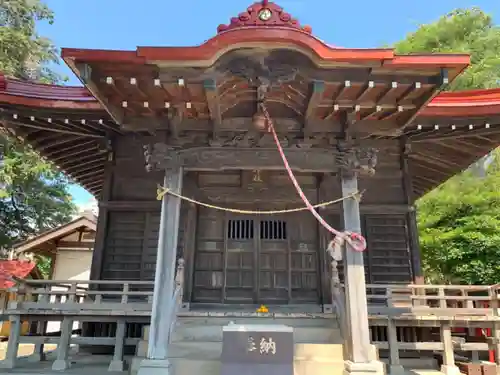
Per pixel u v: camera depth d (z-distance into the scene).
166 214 7.23
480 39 20.38
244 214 10.39
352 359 6.57
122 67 6.12
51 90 9.25
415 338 9.84
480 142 10.41
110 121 9.66
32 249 19.83
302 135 7.60
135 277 10.00
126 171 10.48
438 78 6.20
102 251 10.00
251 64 6.20
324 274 9.90
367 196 10.37
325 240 10.12
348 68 6.23
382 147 10.56
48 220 27.81
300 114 7.40
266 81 6.23
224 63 6.19
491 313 8.77
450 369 8.25
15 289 8.89
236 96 7.08
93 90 6.34
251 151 7.58
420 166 12.21
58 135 10.41
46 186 27.16
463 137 10.12
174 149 7.55
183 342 7.05
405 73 6.25
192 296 9.80
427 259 16.41
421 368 9.02
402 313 8.62
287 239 10.27
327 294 9.72
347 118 7.26
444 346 8.48
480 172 19.41
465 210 16.45
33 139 10.58
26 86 9.12
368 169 7.51
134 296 10.02
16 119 9.43
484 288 8.88
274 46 6.03
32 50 22.55
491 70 19.33
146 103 6.96
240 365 5.62
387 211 10.30
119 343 8.47
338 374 6.66
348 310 6.87
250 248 10.20
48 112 9.19
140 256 10.09
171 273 6.96
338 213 10.30
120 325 8.60
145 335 7.57
